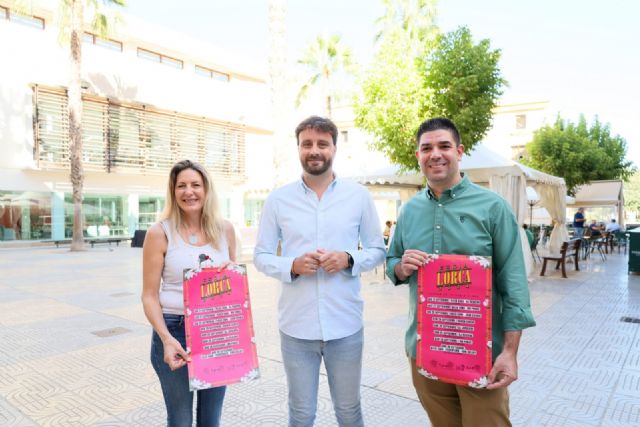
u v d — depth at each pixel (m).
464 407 1.89
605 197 24.02
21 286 9.00
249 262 12.88
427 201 2.03
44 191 20.75
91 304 7.15
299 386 2.23
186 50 26.45
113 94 23.20
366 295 7.86
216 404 2.29
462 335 1.81
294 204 2.27
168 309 2.18
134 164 23.19
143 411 3.28
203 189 2.29
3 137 19.39
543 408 3.27
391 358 4.41
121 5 18.72
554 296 7.59
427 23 19.88
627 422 3.05
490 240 1.88
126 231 23.61
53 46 21.06
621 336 5.15
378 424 3.08
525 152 30.38
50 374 4.03
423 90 10.74
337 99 23.25
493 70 10.89
